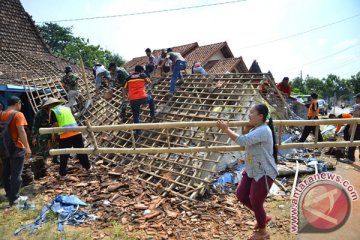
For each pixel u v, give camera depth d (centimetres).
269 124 362
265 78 755
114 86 966
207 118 712
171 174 580
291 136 886
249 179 371
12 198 500
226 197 524
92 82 1076
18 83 874
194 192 518
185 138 658
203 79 857
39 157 632
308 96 2641
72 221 448
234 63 2272
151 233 414
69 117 597
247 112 683
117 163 659
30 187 575
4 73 939
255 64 1204
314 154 794
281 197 523
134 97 721
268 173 345
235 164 667
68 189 559
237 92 765
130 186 556
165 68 1018
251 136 339
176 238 402
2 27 1270
